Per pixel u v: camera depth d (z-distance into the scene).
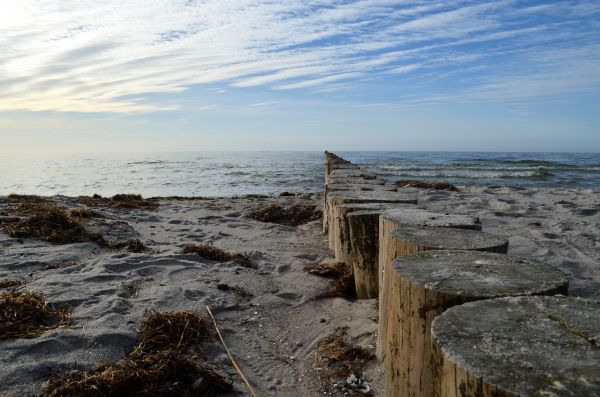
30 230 6.40
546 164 34.47
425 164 35.75
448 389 1.62
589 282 5.10
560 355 1.55
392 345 2.52
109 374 2.74
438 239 3.14
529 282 2.26
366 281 4.48
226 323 3.89
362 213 4.52
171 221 8.66
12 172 32.91
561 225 8.12
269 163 48.12
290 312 4.29
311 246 6.94
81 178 26.97
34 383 2.72
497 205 10.58
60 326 3.45
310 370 3.27
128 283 4.53
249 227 8.43
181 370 2.92
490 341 1.66
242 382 3.04
